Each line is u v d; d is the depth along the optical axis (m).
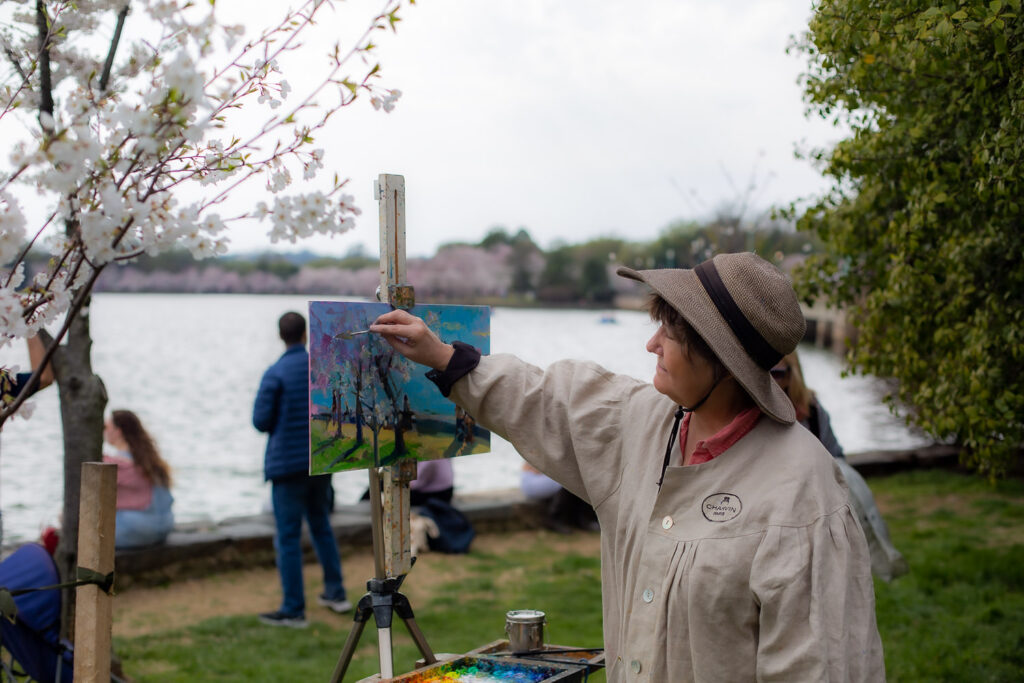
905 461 11.33
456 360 2.21
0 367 2.03
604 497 2.07
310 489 6.01
